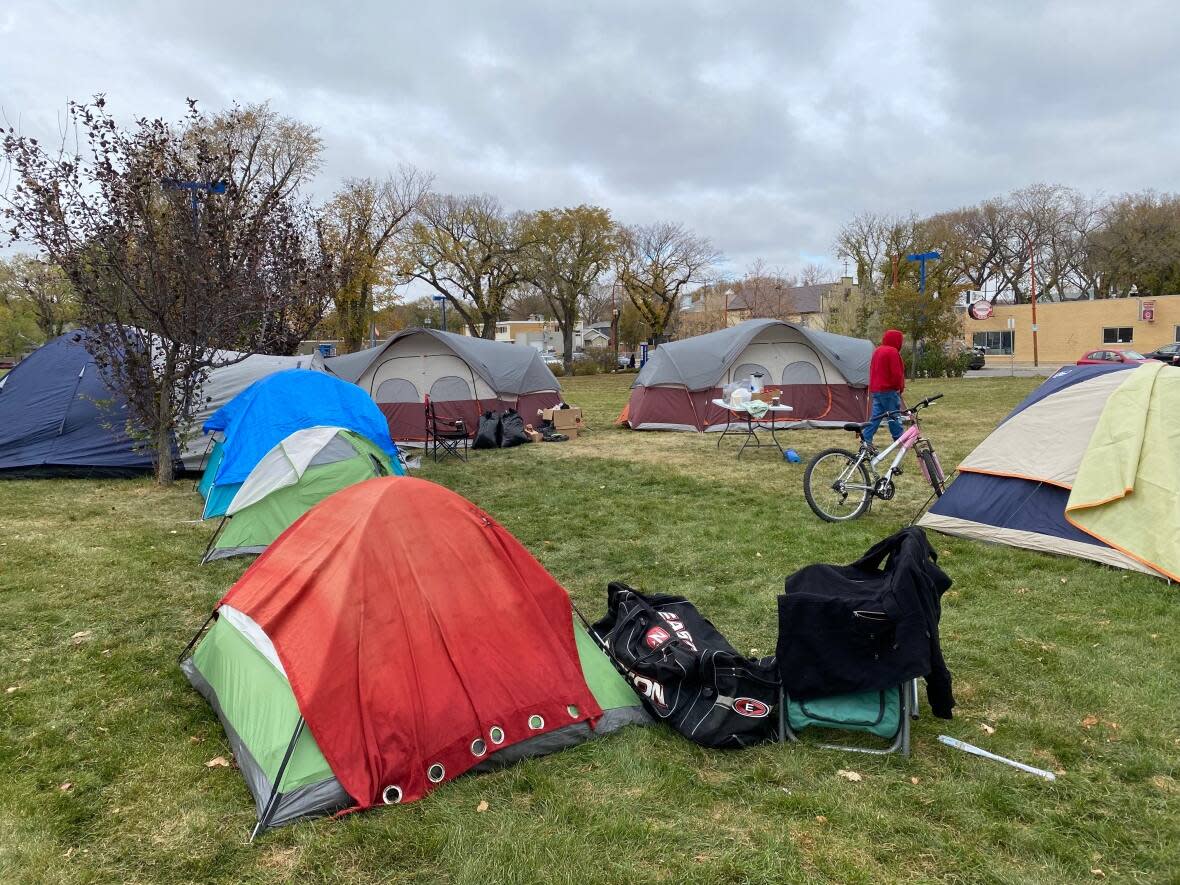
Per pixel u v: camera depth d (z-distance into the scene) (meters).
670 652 3.60
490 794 3.03
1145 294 47.62
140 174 8.87
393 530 3.41
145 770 3.23
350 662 3.10
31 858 2.65
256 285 9.71
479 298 46.44
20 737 3.51
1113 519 5.66
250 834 2.80
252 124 25.23
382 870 2.61
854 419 14.92
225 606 3.87
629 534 7.03
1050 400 6.25
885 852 2.66
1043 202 52.62
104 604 5.28
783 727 3.40
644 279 50.78
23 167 8.38
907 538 3.44
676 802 2.97
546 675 3.44
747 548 6.42
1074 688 3.80
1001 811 2.88
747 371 14.92
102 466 10.09
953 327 33.69
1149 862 2.59
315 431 6.98
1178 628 4.48
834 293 49.22
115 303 9.06
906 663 3.11
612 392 29.62
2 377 11.31
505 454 12.21
